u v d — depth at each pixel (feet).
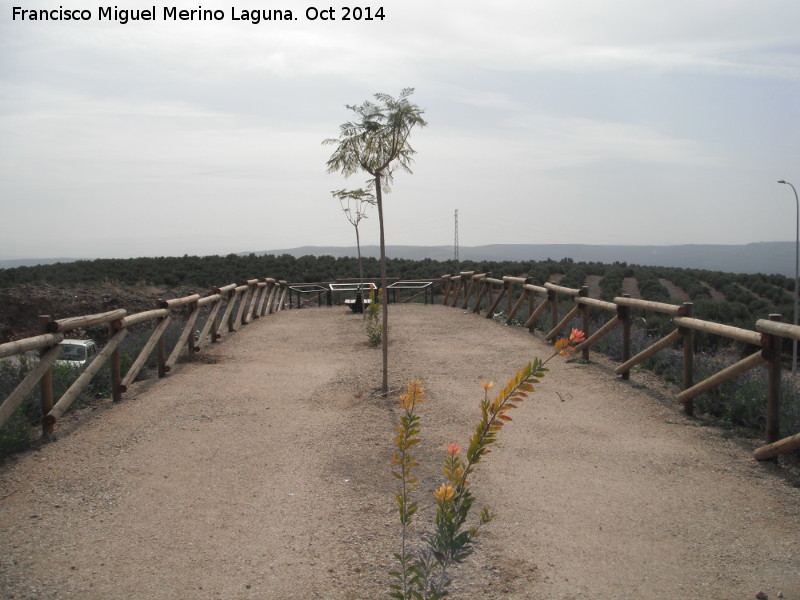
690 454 16.44
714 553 11.35
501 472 15.38
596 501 13.66
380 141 22.67
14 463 15.85
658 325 42.78
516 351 31.50
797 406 17.67
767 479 14.67
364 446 17.30
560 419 19.75
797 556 11.18
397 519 12.68
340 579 10.49
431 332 38.81
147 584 10.35
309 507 13.35
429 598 7.72
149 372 26.71
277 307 56.75
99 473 15.29
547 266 137.90
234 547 11.64
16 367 22.97
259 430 18.81
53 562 11.00
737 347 39.93
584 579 10.52
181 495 14.03
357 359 30.25
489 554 11.31
